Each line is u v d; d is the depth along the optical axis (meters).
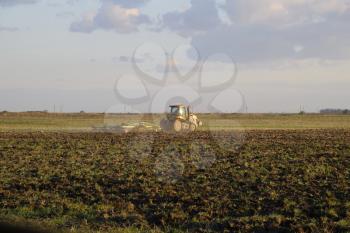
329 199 24.52
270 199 24.80
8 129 77.50
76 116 138.62
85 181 29.72
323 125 103.38
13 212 22.27
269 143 52.81
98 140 55.56
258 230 19.83
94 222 20.80
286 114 184.38
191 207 23.17
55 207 23.27
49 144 50.94
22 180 29.94
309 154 42.47
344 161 37.78
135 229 19.66
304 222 20.73
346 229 19.75
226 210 22.77
